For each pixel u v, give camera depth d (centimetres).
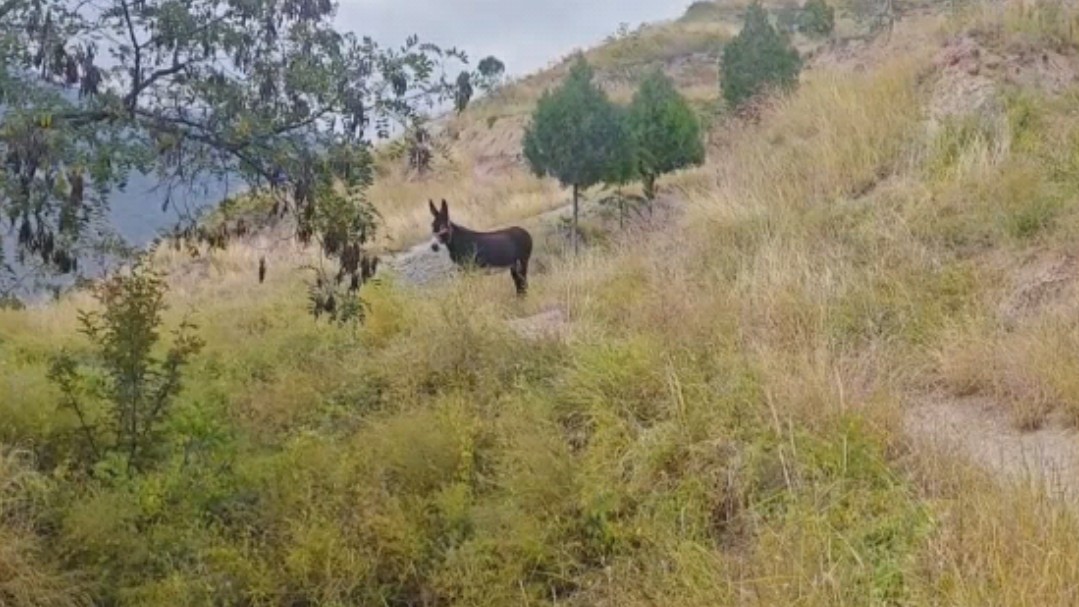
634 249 948
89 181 423
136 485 485
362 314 554
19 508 454
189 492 490
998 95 958
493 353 643
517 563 438
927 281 668
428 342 661
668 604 372
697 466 462
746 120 1327
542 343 659
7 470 468
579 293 830
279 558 457
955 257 707
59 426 532
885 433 456
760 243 805
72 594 423
